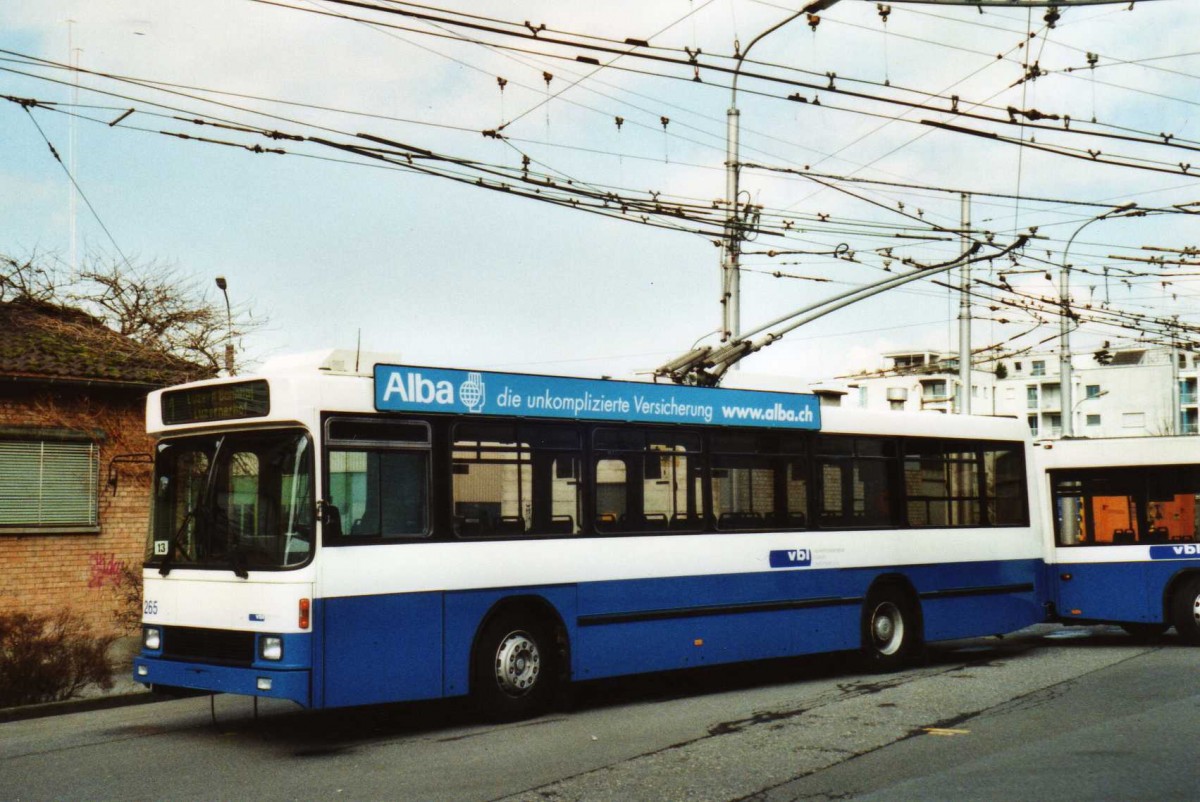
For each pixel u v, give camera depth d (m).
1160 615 16.23
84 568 17.70
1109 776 7.86
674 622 11.88
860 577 13.81
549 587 10.89
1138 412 101.81
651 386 12.02
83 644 13.22
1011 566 15.61
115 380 17.92
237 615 9.48
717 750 9.05
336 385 9.69
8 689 12.27
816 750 9.00
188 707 12.38
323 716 11.32
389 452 9.93
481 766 8.56
